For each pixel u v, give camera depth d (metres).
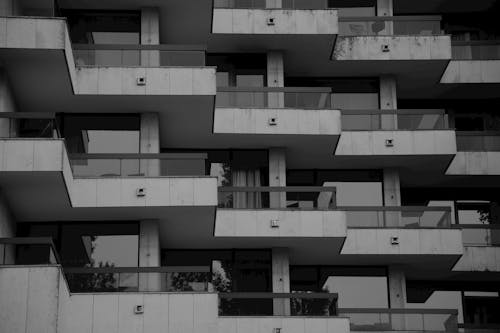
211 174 39.22
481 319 41.22
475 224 41.03
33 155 31.77
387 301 39.66
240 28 39.62
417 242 38.97
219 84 40.59
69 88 35.22
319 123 38.50
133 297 32.75
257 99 38.72
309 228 37.25
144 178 34.69
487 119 43.53
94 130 36.84
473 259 40.44
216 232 37.06
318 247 38.22
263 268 38.22
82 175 34.72
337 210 37.50
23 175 31.95
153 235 35.53
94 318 32.47
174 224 36.06
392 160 40.50
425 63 41.28
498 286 41.66
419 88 42.84
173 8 38.16
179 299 32.84
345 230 37.31
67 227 35.84
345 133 40.19
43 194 33.50
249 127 38.31
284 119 38.47
